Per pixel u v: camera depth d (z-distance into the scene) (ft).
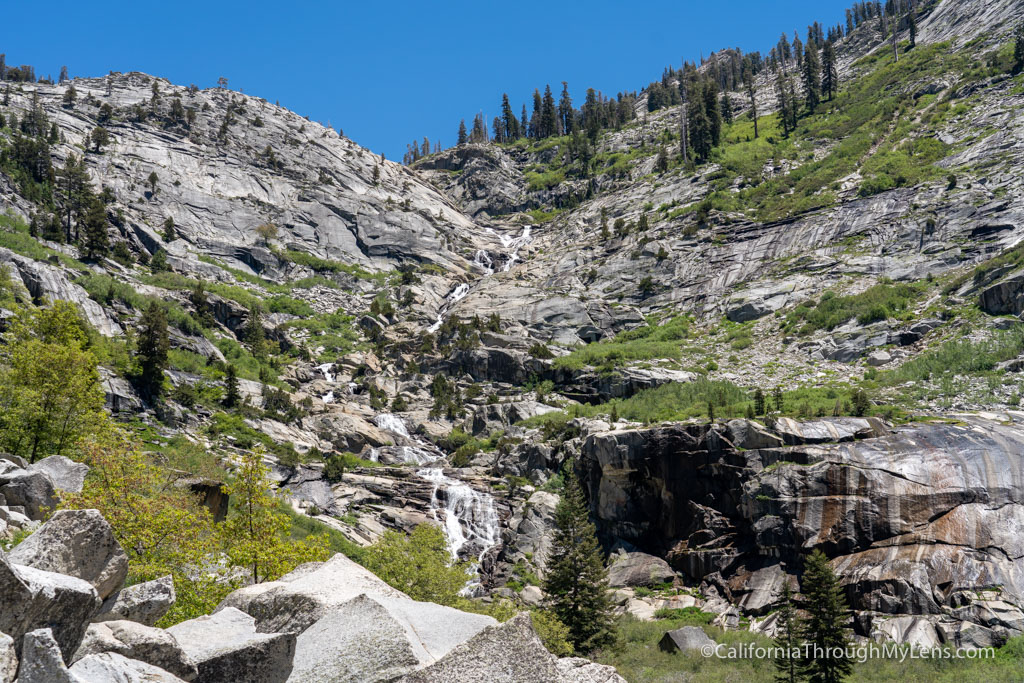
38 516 73.56
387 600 36.81
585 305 337.11
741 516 172.96
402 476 228.84
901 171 356.59
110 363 229.04
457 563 174.09
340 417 264.52
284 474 213.05
